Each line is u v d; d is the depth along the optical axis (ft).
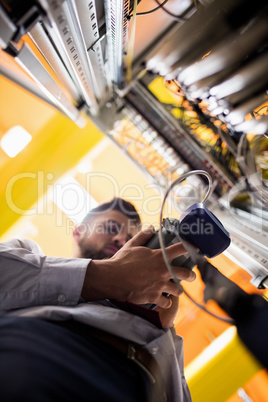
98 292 2.14
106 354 1.91
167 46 3.70
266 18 2.69
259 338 1.99
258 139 3.70
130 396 1.73
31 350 1.47
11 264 2.11
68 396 1.39
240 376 5.10
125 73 5.44
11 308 2.09
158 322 2.36
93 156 7.22
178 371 2.43
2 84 6.63
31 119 7.06
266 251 3.59
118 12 2.69
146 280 2.08
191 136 5.30
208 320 5.65
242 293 2.25
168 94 6.22
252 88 3.16
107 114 6.89
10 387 1.28
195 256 2.19
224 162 5.03
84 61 3.51
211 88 3.49
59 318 1.95
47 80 2.75
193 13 3.36
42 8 1.74
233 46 2.97
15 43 1.79
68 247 6.52
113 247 4.59
